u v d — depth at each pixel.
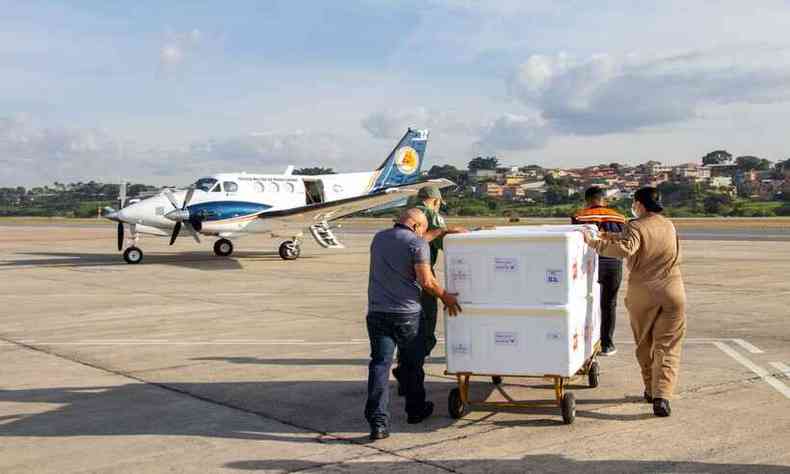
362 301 12.70
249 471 4.39
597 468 4.33
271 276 17.45
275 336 9.18
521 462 4.47
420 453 4.69
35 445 4.91
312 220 22.31
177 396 6.20
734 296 12.76
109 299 13.09
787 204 104.81
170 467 4.46
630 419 5.39
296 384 6.62
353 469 4.39
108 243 32.94
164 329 9.77
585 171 171.38
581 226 6.08
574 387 6.39
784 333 9.04
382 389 5.02
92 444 4.93
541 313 5.16
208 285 15.45
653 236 5.49
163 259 22.94
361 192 25.97
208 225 21.25
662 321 5.52
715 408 5.64
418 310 5.23
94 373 7.10
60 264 21.05
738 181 152.75
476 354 5.36
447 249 5.39
